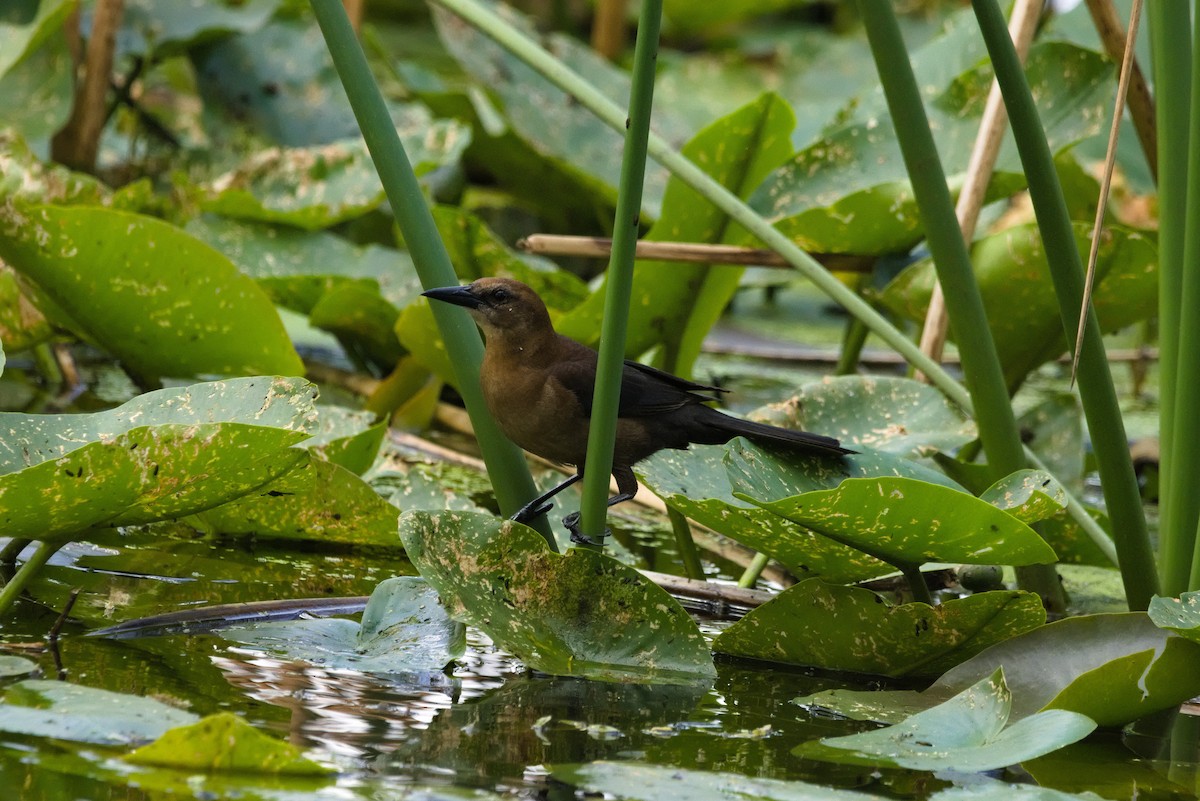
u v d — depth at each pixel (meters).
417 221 5.88
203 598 6.04
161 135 13.81
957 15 11.14
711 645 6.00
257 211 11.30
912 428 7.57
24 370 11.17
